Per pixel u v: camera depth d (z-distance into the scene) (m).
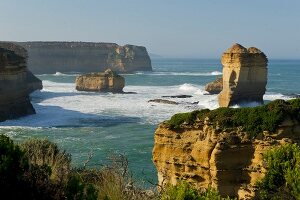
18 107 66.56
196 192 12.36
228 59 77.38
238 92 77.06
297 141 22.47
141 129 57.66
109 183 10.10
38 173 8.84
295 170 15.68
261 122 22.88
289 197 15.56
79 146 45.47
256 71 77.44
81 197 8.71
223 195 22.78
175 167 24.98
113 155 14.09
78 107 80.69
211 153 23.27
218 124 23.56
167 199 11.66
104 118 67.50
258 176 21.81
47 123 61.91
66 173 10.01
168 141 25.56
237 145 22.84
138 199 10.49
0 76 63.44
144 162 38.34
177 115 25.83
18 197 8.35
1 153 8.56
